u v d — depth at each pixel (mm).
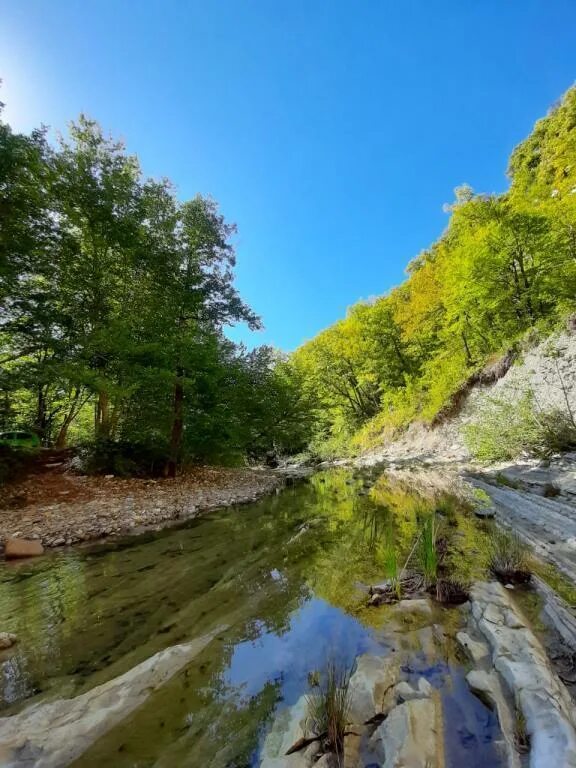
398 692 2514
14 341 12633
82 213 13828
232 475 16500
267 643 3363
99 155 14758
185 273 15383
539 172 36594
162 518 8477
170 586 4793
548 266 18672
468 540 5723
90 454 12812
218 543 6578
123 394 11445
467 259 20031
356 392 38344
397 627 3412
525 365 16281
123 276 15344
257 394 17750
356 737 2158
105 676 3008
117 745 2250
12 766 2082
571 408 11562
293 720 2320
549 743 1947
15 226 11156
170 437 14672
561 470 8750
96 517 8094
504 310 21062
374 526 7078
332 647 3203
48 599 4508
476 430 13477
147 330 13891
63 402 19969
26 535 6961
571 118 37375
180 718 2471
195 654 3229
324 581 4691
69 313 13516
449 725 2209
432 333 29391
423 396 26844
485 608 3469
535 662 2607
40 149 12109
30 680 2979
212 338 15070
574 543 4969
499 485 9070
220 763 2104
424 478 12445
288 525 7711
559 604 3541
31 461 12391
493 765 1911
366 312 34906
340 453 33062
